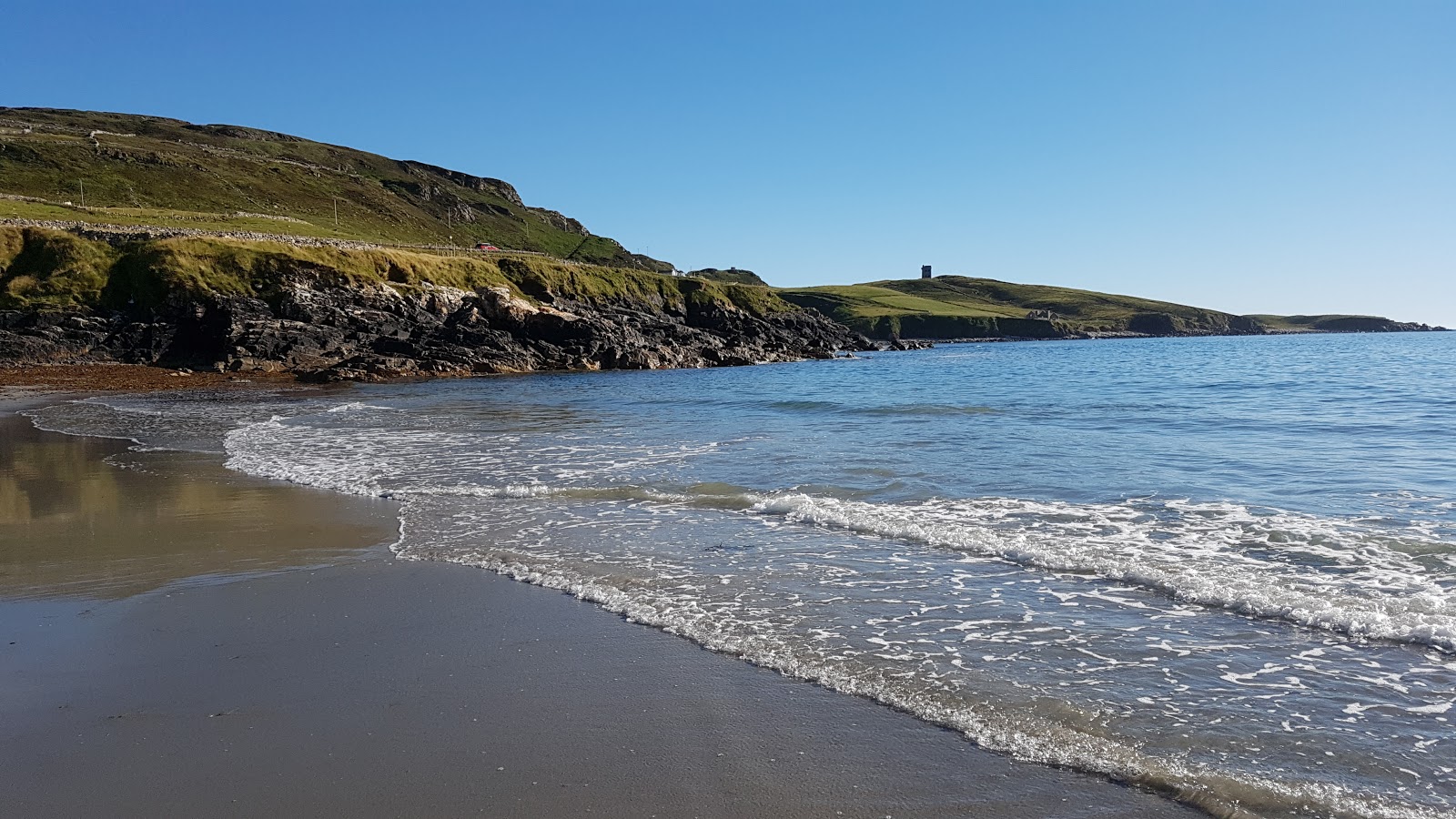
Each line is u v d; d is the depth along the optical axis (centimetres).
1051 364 7338
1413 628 773
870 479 1661
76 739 616
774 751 586
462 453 2105
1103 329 19738
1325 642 768
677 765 568
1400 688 669
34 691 702
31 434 2612
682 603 913
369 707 664
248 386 4828
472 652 782
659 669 735
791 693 682
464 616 882
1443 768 549
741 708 655
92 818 515
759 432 2491
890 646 780
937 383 4903
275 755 589
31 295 5606
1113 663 730
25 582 1016
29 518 1381
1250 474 1639
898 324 17900
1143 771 551
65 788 549
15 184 8881
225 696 688
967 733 607
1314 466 1712
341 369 5312
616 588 972
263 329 5703
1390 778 539
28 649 798
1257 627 810
